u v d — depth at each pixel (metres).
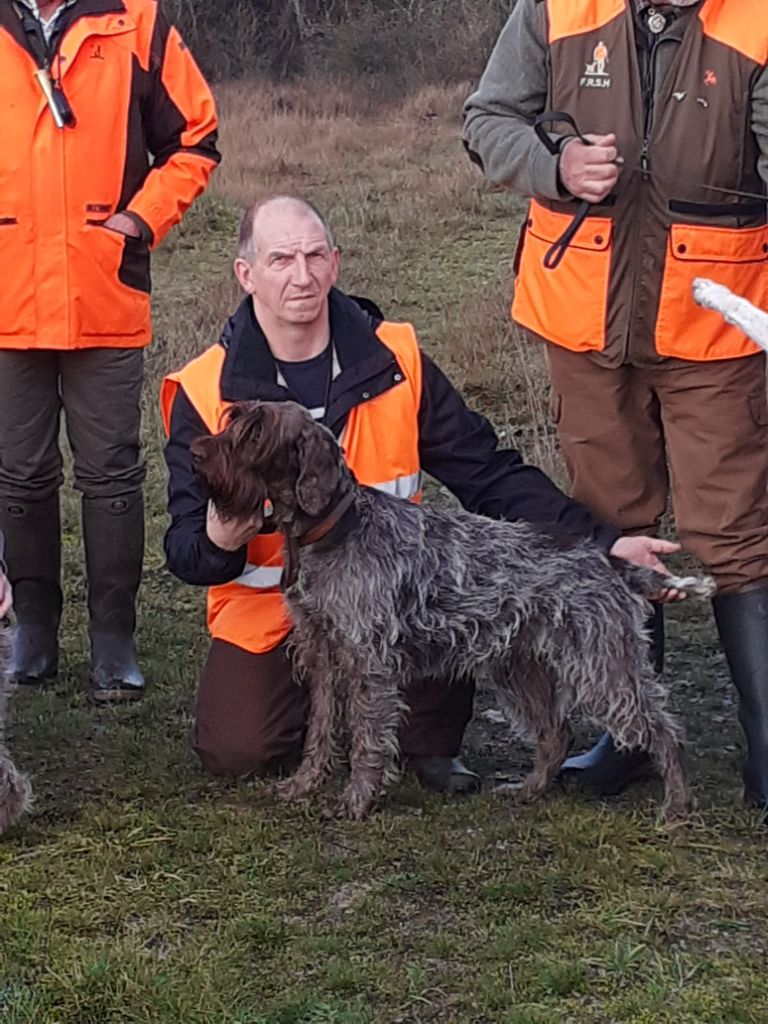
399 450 4.03
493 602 3.83
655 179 3.75
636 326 3.82
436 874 3.61
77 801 3.96
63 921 3.48
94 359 4.48
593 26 3.75
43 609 4.67
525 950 3.37
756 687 3.88
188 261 10.48
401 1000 3.24
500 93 3.90
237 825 3.81
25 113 4.32
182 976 3.30
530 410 6.80
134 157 4.45
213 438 3.71
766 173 3.72
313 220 3.93
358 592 3.78
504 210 11.16
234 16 22.09
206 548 3.90
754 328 3.56
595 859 3.66
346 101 18.70
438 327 8.26
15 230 4.35
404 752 4.06
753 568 3.89
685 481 3.91
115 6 4.39
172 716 4.46
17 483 4.55
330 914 3.51
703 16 3.68
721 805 3.89
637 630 3.85
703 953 3.37
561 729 3.99
